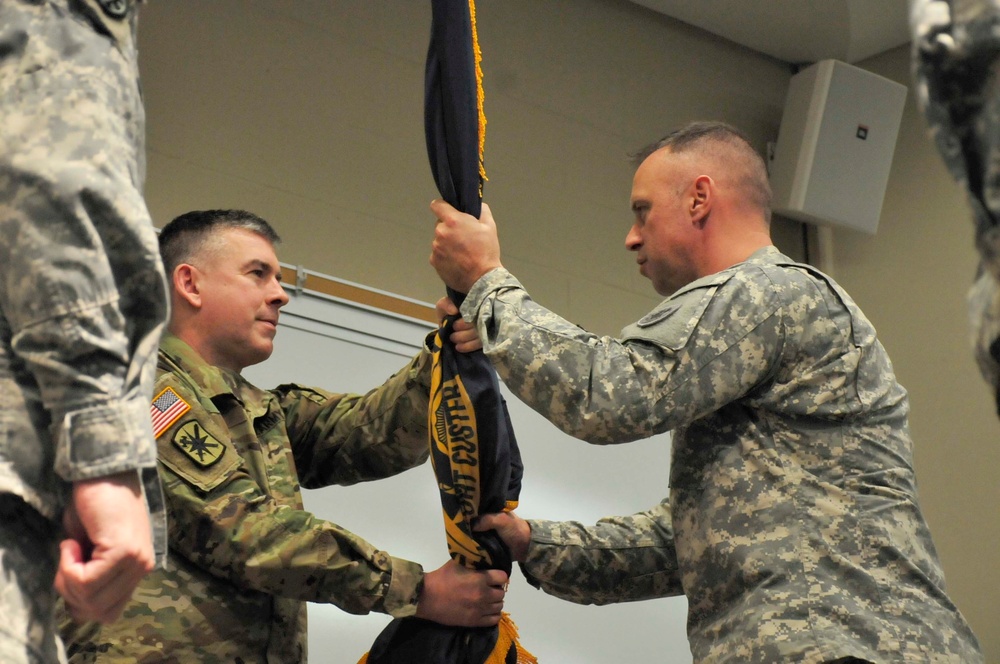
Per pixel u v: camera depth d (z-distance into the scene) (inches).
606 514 150.5
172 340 95.8
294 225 152.3
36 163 45.7
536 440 149.9
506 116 175.0
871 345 80.4
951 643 72.0
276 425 95.8
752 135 194.9
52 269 45.3
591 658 142.5
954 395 176.6
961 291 180.9
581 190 176.7
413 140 165.9
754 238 87.2
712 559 76.2
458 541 86.6
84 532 45.9
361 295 146.9
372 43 167.8
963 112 39.6
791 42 198.7
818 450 76.6
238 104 154.6
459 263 82.3
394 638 87.7
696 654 75.9
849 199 187.8
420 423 96.9
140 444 45.6
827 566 73.3
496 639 87.7
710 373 75.4
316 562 84.4
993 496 168.7
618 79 186.4
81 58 47.8
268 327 102.4
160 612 82.5
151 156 146.3
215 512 84.6
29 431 46.1
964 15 39.2
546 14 184.4
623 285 174.1
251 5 160.4
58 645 46.0
